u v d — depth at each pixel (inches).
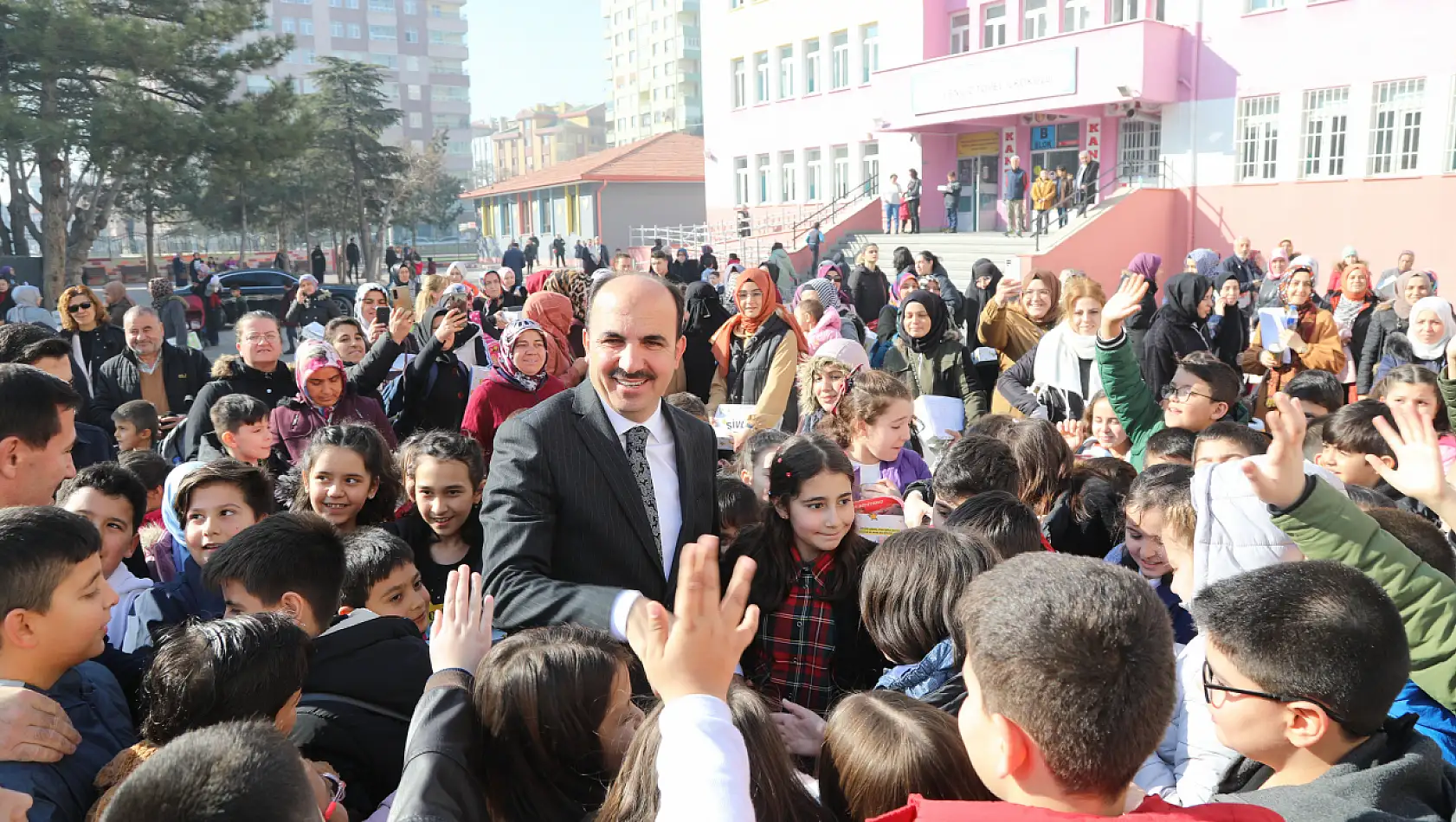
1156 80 750.5
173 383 244.1
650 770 62.4
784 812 64.3
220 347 766.5
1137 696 49.9
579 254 1173.1
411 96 4224.9
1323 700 60.8
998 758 53.5
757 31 1157.1
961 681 82.4
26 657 74.1
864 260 464.1
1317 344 268.7
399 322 205.0
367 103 1764.3
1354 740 62.6
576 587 80.3
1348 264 391.5
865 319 454.6
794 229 1023.6
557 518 89.8
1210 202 758.5
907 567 89.1
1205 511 89.4
